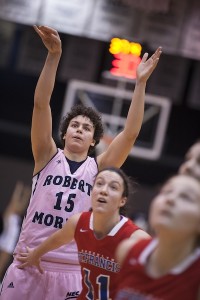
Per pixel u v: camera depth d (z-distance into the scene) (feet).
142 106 16.76
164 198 9.69
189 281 9.64
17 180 55.47
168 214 9.56
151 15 37.86
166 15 37.78
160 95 50.98
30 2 37.96
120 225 13.91
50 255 16.65
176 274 9.68
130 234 13.75
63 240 14.94
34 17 37.93
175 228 9.53
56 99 55.01
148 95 49.08
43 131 17.20
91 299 14.37
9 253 35.35
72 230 14.51
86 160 17.42
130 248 10.37
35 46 52.70
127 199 14.53
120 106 47.91
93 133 17.69
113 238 13.79
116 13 37.99
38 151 17.31
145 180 53.57
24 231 17.06
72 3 38.11
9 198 55.16
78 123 17.48
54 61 17.25
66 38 51.01
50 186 16.93
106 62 50.60
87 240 14.14
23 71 54.08
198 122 55.31
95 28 37.99
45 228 16.76
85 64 50.85
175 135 55.52
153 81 51.01
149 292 9.83
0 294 17.01
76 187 16.93
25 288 16.61
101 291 14.07
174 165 52.54
